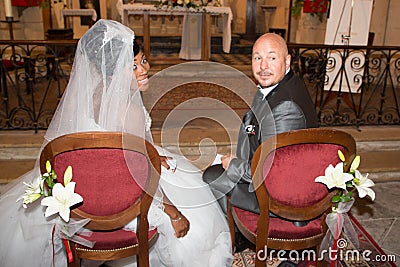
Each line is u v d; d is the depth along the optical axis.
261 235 1.96
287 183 1.83
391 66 7.53
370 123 4.84
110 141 1.67
